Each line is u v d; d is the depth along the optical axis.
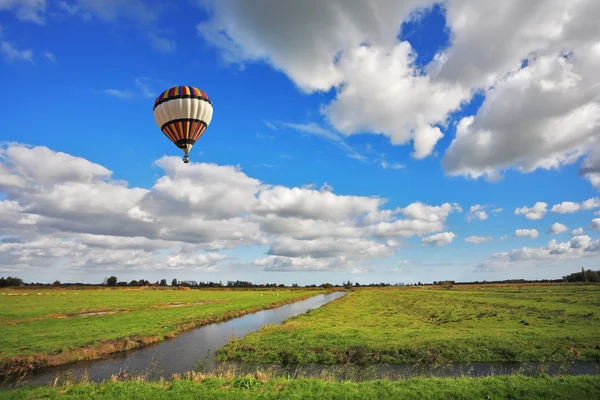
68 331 28.61
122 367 20.52
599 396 11.89
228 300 72.31
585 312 35.25
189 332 33.09
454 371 18.59
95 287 145.00
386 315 40.97
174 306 56.03
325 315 42.88
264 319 43.50
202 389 12.65
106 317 38.84
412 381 13.66
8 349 21.86
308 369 19.41
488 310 41.84
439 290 104.19
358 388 12.73
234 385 13.14
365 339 24.34
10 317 37.75
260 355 21.95
